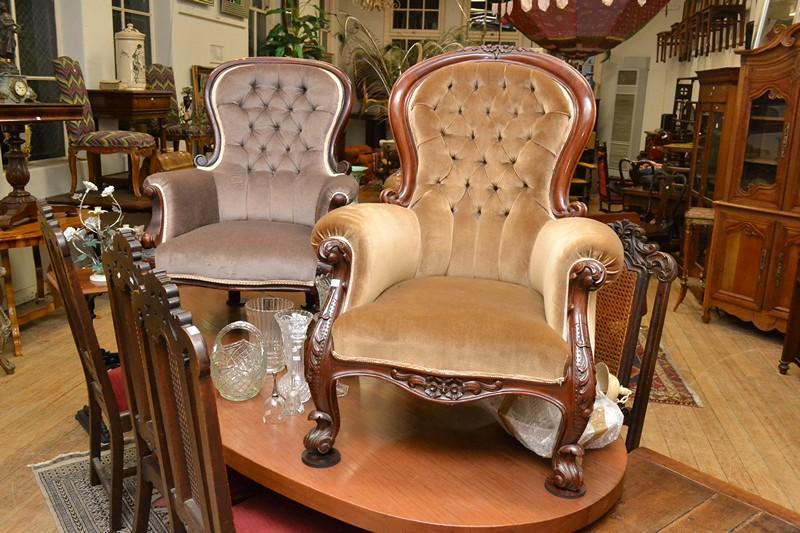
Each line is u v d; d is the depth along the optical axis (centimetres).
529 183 224
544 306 187
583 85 221
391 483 162
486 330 163
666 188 563
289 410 193
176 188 283
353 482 162
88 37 460
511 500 157
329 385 169
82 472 229
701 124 520
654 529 156
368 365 168
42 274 377
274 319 224
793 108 356
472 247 229
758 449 264
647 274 197
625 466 173
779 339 389
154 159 452
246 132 317
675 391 314
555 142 221
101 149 422
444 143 234
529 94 228
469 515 151
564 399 158
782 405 303
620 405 204
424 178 233
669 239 582
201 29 618
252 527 161
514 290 205
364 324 168
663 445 265
